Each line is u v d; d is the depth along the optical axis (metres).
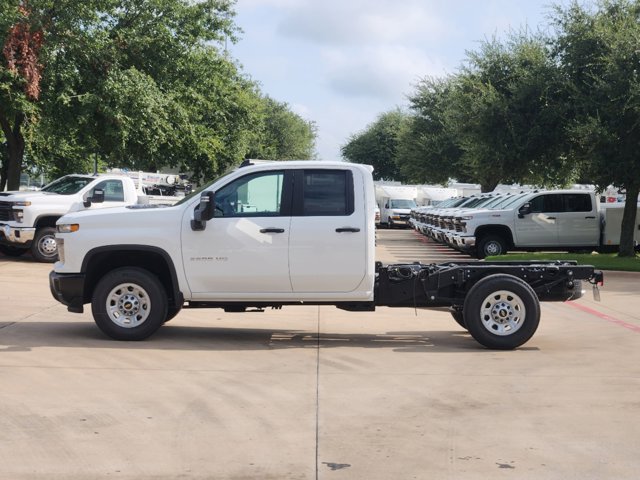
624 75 22.27
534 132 24.61
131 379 7.87
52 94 21.88
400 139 54.34
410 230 47.53
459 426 6.45
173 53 24.95
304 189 9.84
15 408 6.73
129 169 35.53
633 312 13.74
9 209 19.56
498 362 9.12
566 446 5.95
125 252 9.95
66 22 21.61
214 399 7.18
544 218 25.08
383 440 6.05
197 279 9.80
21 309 12.51
